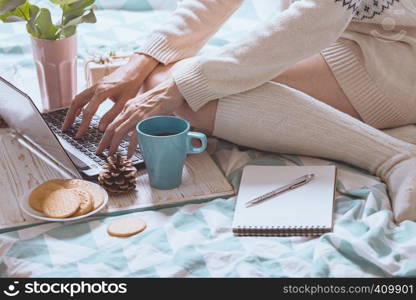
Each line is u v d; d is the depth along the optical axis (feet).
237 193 4.48
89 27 7.14
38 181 4.62
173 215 4.24
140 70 5.20
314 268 3.64
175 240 3.97
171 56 5.29
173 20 5.45
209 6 5.47
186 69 4.78
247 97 4.74
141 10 7.66
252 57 4.65
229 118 4.81
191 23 5.42
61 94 5.50
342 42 5.07
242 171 4.65
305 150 4.77
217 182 4.58
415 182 4.28
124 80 5.11
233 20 7.30
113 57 5.87
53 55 5.33
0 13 5.19
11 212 4.26
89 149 4.81
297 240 3.96
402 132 5.12
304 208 4.16
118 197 4.41
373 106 5.09
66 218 4.11
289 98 4.70
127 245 3.90
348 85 5.06
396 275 3.62
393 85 5.03
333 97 5.10
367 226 4.01
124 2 7.66
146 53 5.30
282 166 4.63
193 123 4.99
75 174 4.55
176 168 4.44
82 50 6.63
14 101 4.70
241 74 4.66
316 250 3.77
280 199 4.26
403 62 5.02
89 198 4.25
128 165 4.44
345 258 3.76
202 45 5.50
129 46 6.52
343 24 4.65
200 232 4.04
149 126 4.51
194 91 4.73
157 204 4.34
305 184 4.40
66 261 3.83
